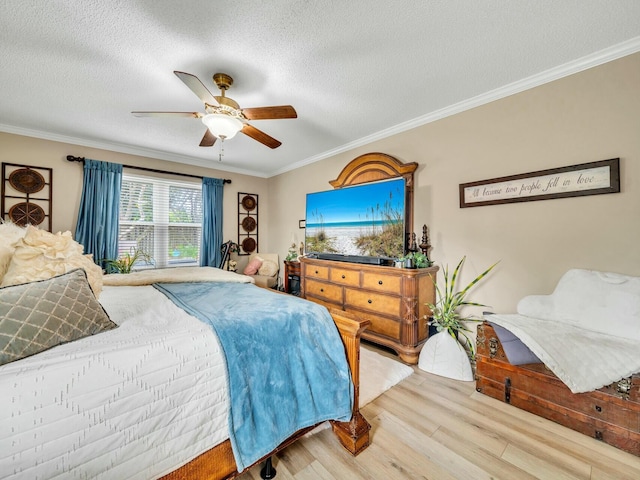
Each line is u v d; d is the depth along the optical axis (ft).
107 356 2.79
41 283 3.37
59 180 10.64
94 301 3.64
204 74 6.62
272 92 7.45
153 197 13.16
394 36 5.39
